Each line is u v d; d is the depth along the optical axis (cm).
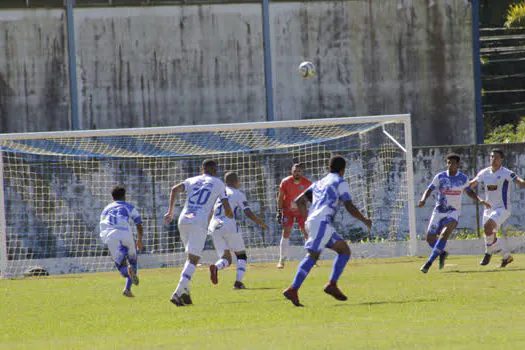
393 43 9556
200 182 3195
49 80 9131
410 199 5788
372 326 2323
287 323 2473
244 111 9319
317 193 2909
